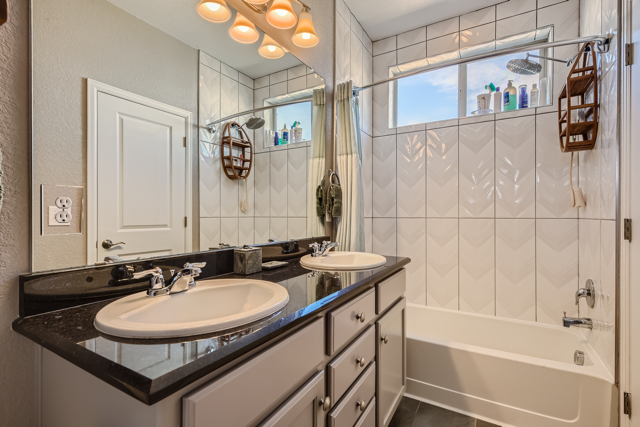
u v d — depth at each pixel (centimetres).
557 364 151
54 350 58
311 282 110
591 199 172
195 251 120
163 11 108
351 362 104
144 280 99
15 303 75
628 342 125
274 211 162
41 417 77
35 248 78
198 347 56
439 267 241
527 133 211
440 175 240
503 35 220
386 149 263
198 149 122
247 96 145
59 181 82
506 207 218
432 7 226
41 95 78
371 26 249
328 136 206
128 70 98
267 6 153
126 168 97
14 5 74
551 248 205
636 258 119
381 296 130
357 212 204
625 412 126
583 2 190
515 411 156
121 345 57
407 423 159
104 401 59
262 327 66
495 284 222
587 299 173
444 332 229
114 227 94
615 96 136
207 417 52
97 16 90
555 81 203
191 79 119
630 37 124
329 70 206
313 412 84
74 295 83
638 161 118
